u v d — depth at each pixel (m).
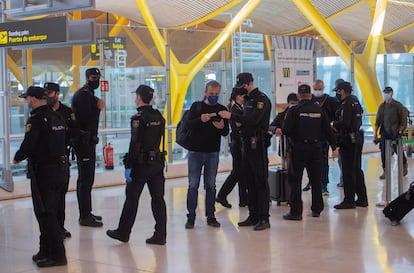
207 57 15.63
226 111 7.68
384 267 6.10
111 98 13.45
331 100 10.09
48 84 7.41
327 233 7.71
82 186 8.39
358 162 9.51
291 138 8.58
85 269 6.27
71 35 9.17
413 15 26.42
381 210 9.25
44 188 6.31
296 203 8.61
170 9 19.88
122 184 12.82
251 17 24.69
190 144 8.05
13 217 9.24
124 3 19.72
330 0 23.27
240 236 7.64
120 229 7.38
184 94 15.38
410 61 19.64
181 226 8.30
